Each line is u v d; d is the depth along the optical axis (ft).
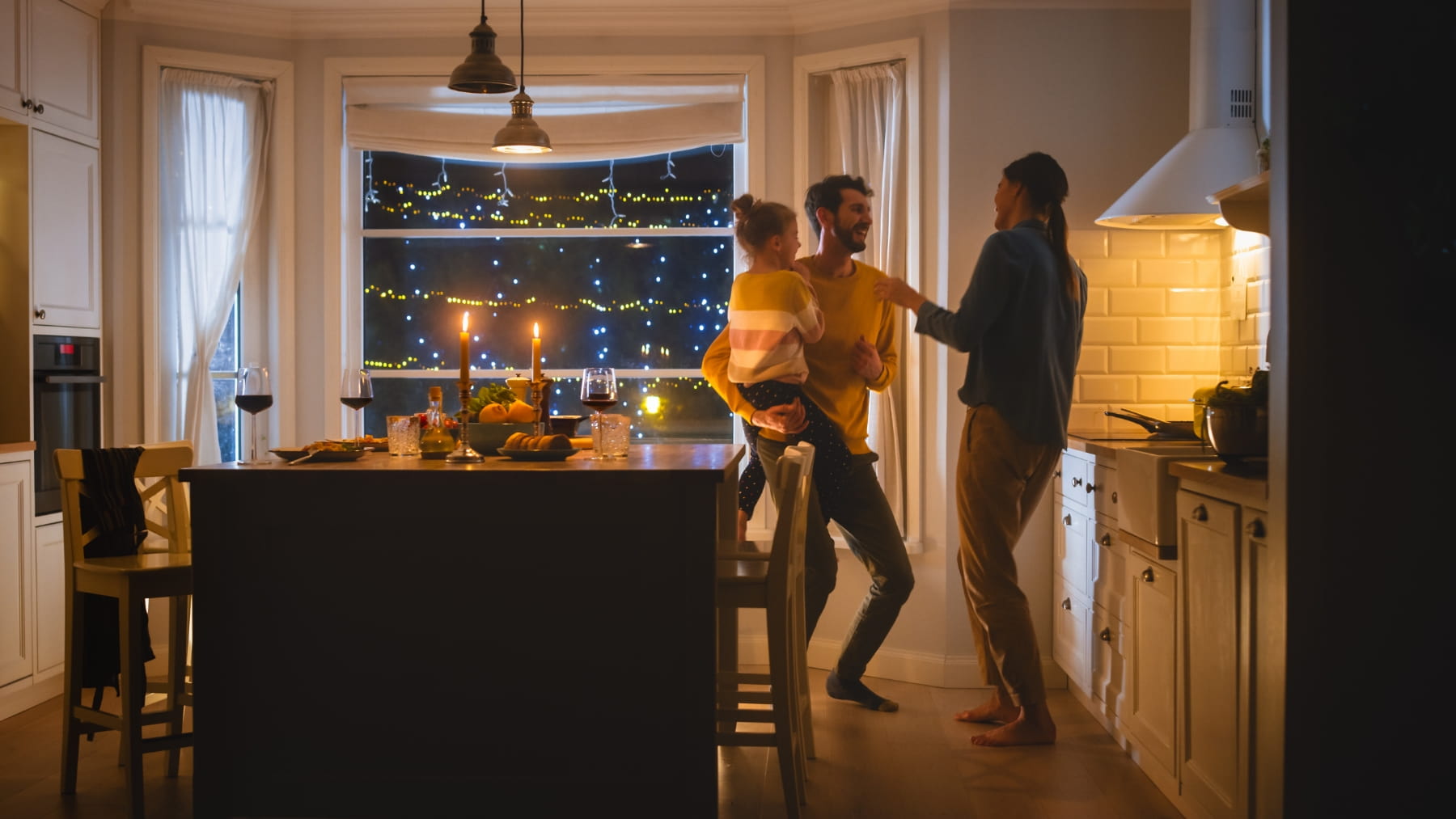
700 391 15.98
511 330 16.19
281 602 8.42
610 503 8.23
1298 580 6.40
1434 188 6.28
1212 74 11.89
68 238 13.82
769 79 15.17
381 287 16.19
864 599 14.44
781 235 11.34
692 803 8.20
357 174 16.01
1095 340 13.66
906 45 14.05
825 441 11.25
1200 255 13.62
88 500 10.41
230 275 15.20
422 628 8.36
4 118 12.65
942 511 13.96
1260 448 8.00
